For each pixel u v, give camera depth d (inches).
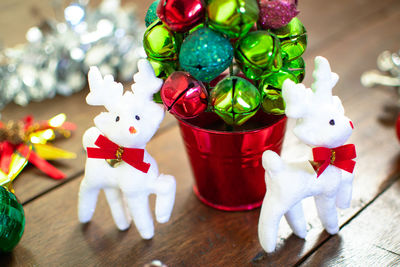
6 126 23.9
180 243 20.2
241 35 18.0
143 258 19.8
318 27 32.0
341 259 19.3
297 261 19.3
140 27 29.5
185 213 21.3
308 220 20.7
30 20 33.6
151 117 18.6
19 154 23.0
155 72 19.3
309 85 26.9
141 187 19.2
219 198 21.2
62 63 27.3
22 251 20.1
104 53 27.3
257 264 19.3
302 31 19.0
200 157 20.5
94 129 19.6
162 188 19.2
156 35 18.6
